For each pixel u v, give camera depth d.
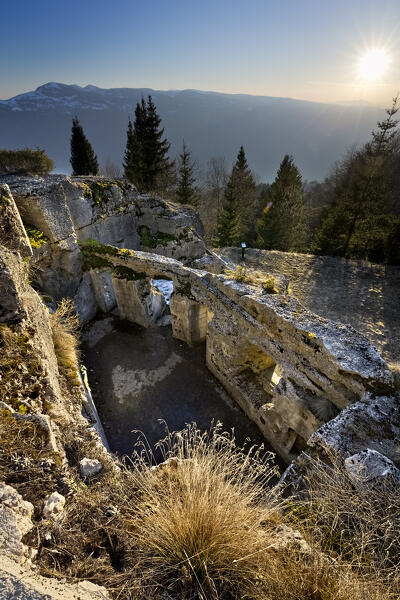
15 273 5.84
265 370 11.29
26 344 5.41
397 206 33.22
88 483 4.12
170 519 3.02
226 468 3.44
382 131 22.61
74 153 35.38
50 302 11.69
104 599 2.42
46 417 4.20
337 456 4.80
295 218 28.55
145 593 2.66
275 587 2.62
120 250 13.38
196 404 10.95
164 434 9.97
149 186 34.47
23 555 2.54
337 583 2.55
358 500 3.56
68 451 4.63
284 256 23.83
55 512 3.18
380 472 3.82
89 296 14.61
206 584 2.73
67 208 12.79
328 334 7.24
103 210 15.55
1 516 2.77
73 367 7.93
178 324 13.22
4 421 3.95
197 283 11.30
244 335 9.55
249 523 3.10
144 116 33.78
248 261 23.42
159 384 11.72
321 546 3.25
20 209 11.64
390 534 3.11
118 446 9.59
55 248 12.34
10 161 16.52
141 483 3.82
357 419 5.56
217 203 42.00
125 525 3.28
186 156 30.31
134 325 14.61
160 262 12.42
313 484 4.36
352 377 6.39
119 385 11.68
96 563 2.82
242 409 10.67
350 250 25.30
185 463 3.65
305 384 7.61
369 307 17.83
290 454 8.70
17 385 4.83
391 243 22.95
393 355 14.27
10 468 3.47
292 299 8.77
